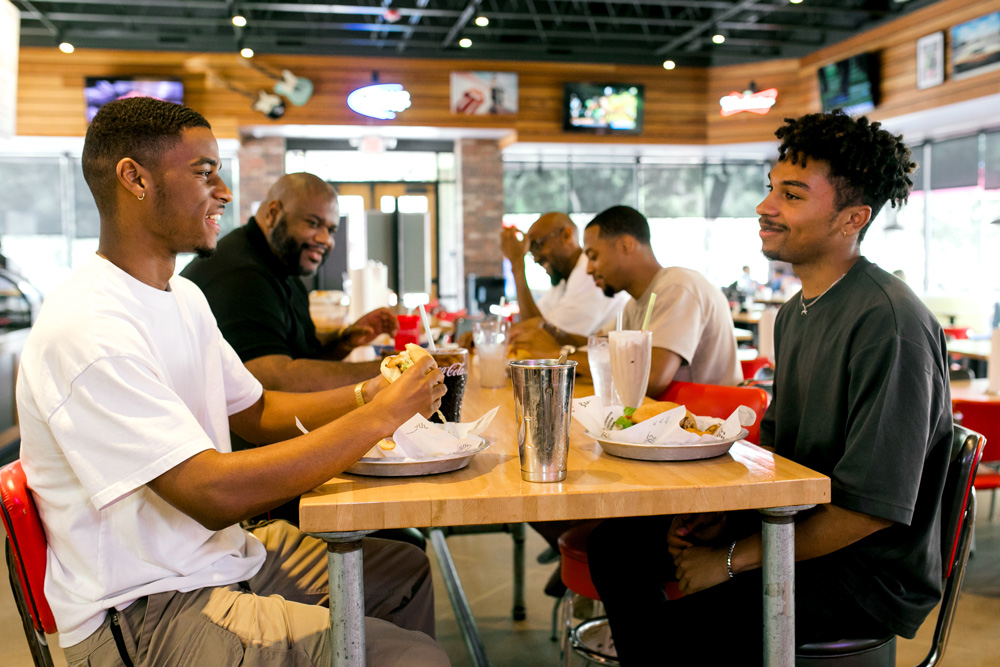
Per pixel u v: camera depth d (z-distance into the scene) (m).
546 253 3.83
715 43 10.76
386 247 5.23
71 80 9.86
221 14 9.66
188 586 1.19
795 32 10.55
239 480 1.06
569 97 10.73
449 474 1.16
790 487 1.10
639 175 12.23
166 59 10.02
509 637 2.52
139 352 1.14
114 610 1.17
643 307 2.49
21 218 10.72
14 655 2.45
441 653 1.20
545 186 12.02
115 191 1.25
